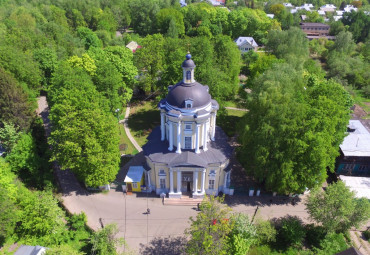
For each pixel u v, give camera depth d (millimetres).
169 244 49250
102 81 74188
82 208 56000
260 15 179000
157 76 90875
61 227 48094
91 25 170500
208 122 54562
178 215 54781
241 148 61750
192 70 52000
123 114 87500
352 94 107000
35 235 46375
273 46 122625
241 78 118500
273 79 60938
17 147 58812
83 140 54188
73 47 114312
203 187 56719
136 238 50188
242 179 63438
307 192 59656
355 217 48031
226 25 167625
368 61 128750
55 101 65250
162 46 90312
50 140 56312
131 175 59406
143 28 170375
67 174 64688
